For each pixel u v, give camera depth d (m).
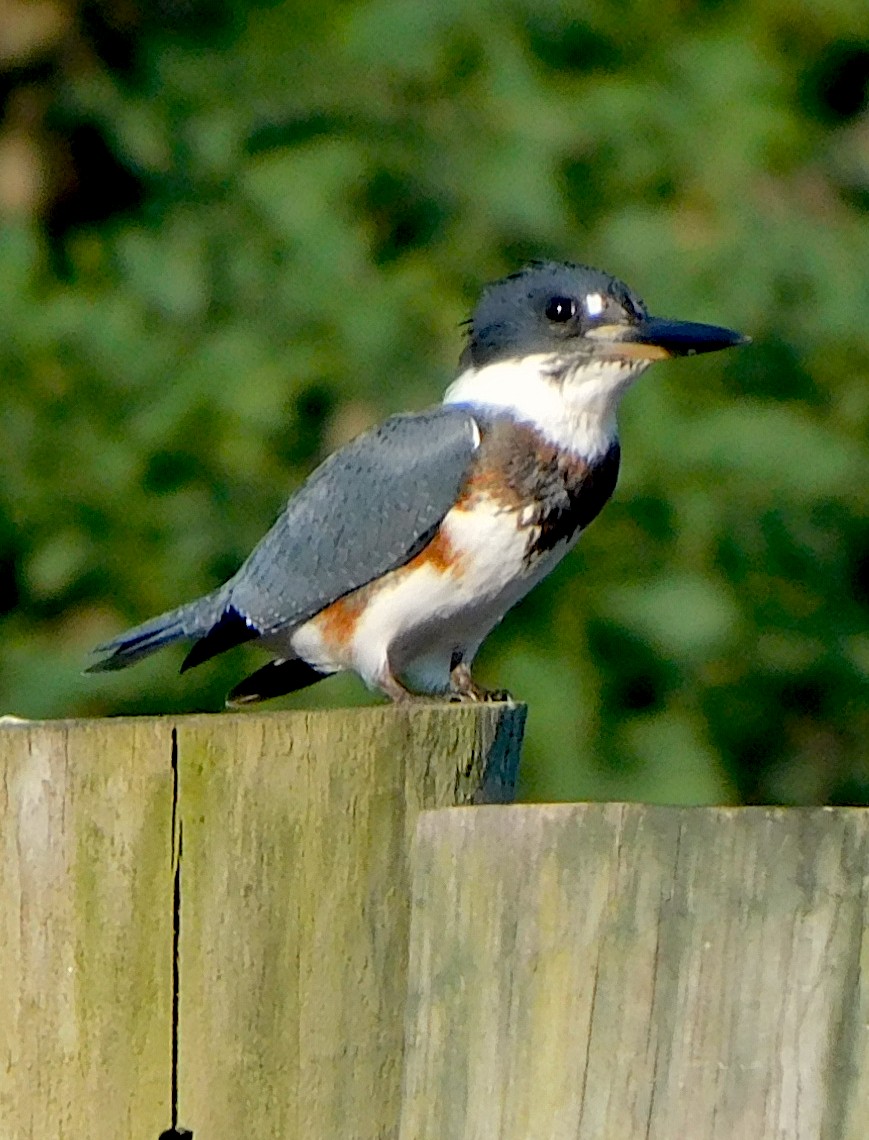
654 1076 4.51
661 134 12.03
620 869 4.55
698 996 4.50
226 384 11.06
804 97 13.17
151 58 12.64
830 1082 4.44
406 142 11.91
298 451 11.14
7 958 4.63
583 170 11.95
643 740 10.77
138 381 11.18
